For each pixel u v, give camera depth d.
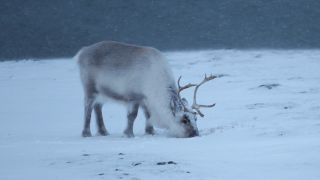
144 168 27.33
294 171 25.73
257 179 24.53
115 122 54.00
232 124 46.56
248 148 32.25
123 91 44.12
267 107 57.75
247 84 81.75
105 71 44.62
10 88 86.69
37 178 26.11
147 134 44.81
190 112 42.25
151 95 43.34
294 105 58.28
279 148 31.38
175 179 24.98
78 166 28.66
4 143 39.72
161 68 43.78
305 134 38.41
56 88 85.56
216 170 26.55
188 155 30.84
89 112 44.91
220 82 85.69
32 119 57.38
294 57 125.69
